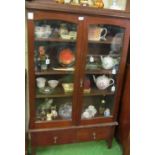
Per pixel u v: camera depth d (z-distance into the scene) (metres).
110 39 1.66
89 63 1.68
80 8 1.41
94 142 2.07
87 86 1.74
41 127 1.68
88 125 1.79
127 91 1.78
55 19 1.39
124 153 1.85
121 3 1.69
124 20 1.53
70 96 1.73
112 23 1.52
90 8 1.44
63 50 1.61
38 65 1.56
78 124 1.77
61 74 1.69
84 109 1.85
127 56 1.71
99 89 1.83
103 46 1.71
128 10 1.63
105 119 1.84
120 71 1.71
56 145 1.95
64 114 1.78
